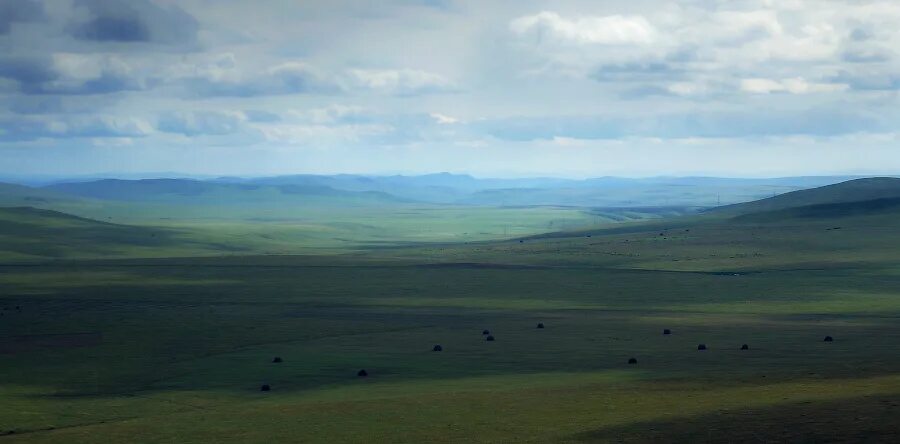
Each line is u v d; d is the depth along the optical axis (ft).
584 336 479.41
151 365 417.28
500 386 330.75
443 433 248.11
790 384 298.97
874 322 526.57
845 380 302.04
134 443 253.03
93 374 396.57
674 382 320.70
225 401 323.16
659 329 504.84
